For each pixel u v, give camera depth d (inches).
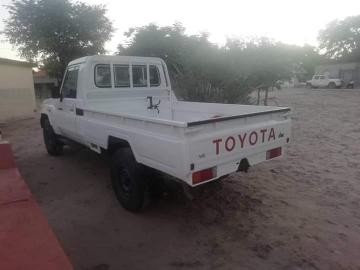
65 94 231.3
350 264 118.9
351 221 150.6
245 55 460.4
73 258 127.3
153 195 157.9
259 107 176.2
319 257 123.4
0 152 99.7
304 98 878.4
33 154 294.2
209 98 386.9
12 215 70.1
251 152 145.6
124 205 166.6
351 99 807.1
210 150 127.3
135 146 147.2
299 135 348.2
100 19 909.2
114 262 124.3
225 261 122.9
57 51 877.2
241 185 196.5
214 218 156.4
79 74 205.5
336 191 185.6
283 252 127.3
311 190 188.1
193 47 510.3
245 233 142.0
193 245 134.5
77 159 271.7
